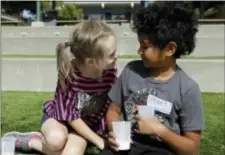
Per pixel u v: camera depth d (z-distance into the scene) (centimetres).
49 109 230
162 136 171
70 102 220
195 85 179
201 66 491
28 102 419
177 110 178
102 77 223
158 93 180
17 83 509
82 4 2166
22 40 773
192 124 176
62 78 220
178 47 176
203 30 871
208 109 385
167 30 173
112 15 2169
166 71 183
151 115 175
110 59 210
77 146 214
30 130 307
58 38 766
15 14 1991
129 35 825
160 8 178
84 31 207
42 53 772
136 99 185
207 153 261
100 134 229
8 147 221
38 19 1434
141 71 190
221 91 490
